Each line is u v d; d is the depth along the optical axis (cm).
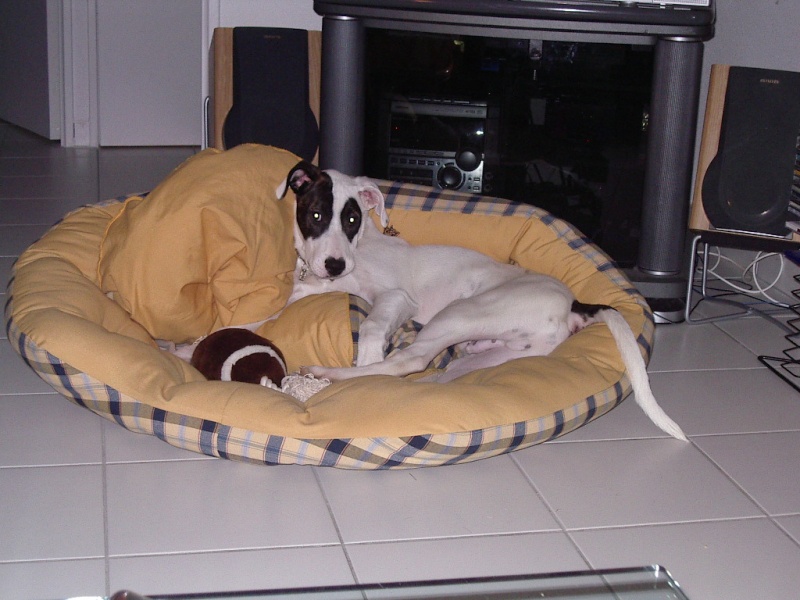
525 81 267
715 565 174
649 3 251
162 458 193
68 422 203
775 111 257
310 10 308
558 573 162
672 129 257
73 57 418
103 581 162
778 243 259
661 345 255
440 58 266
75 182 369
